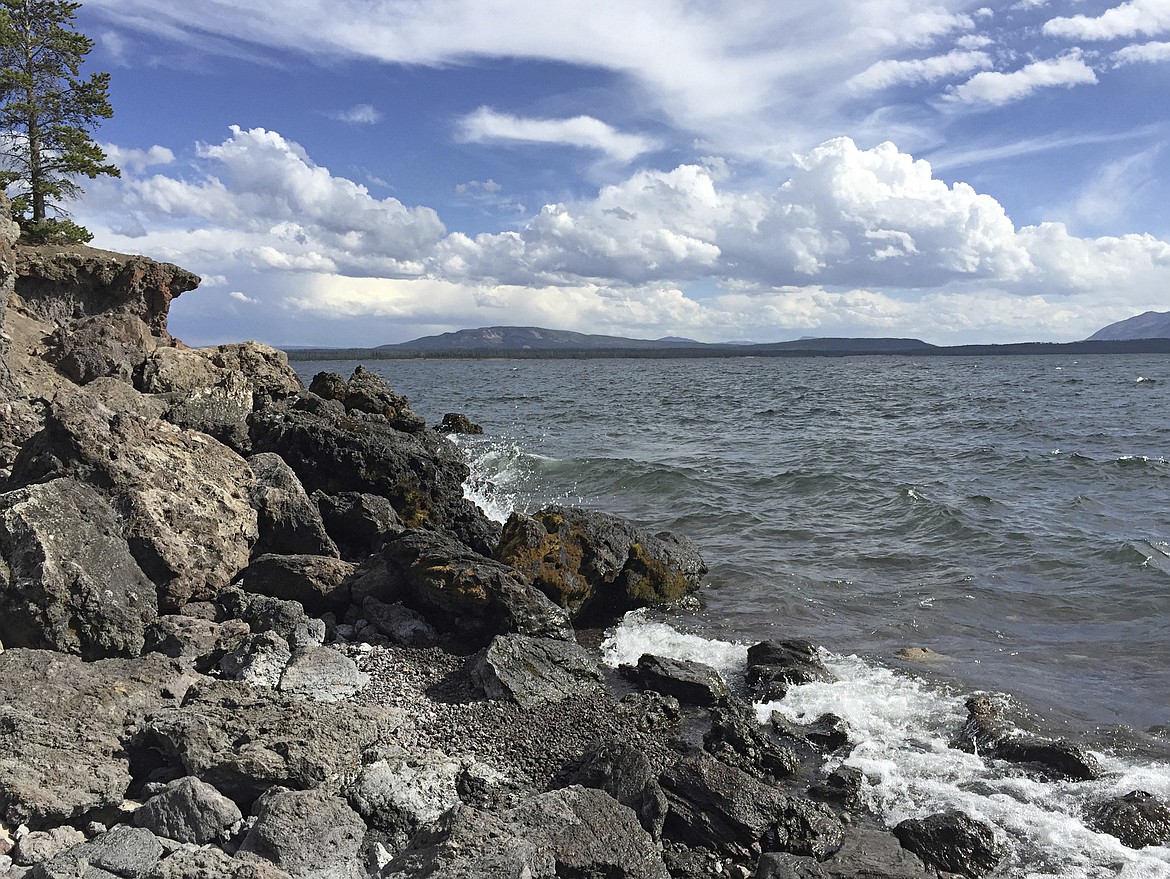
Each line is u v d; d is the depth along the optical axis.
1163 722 12.39
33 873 6.93
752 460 38.34
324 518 18.73
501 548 17.17
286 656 12.19
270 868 7.14
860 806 10.23
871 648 15.55
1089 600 18.12
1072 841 9.40
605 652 15.38
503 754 10.48
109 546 12.80
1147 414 61.12
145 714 9.93
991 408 67.62
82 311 36.78
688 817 9.38
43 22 47.22
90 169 47.59
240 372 27.70
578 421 59.06
